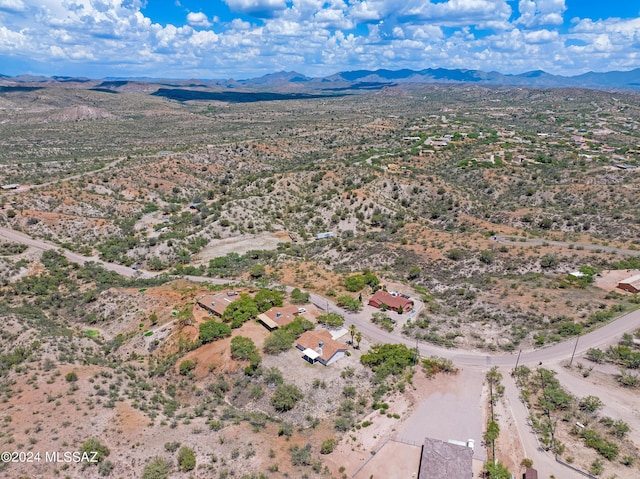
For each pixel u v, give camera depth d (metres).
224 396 70.44
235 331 85.69
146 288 110.88
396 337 85.94
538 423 59.88
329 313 91.88
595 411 61.00
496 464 53.03
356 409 64.94
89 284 120.44
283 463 53.09
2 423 54.53
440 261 122.50
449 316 93.94
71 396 61.59
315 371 72.94
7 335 82.81
